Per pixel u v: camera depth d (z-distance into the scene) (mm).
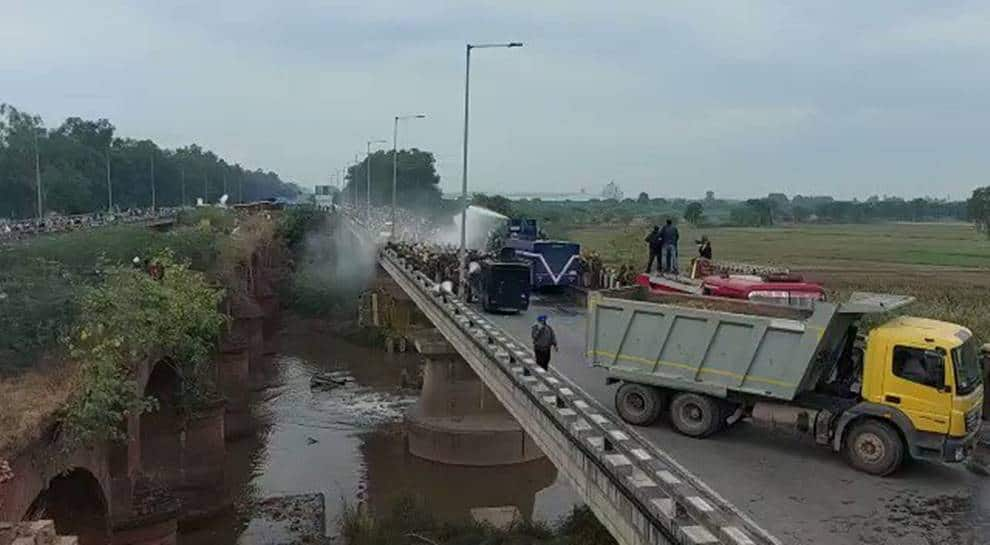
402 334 76938
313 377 66625
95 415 24422
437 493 42500
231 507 39906
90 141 142625
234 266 62969
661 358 20641
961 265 65562
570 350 30703
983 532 15148
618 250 56375
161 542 29891
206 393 40094
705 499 16219
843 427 18297
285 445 50406
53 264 33969
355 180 151750
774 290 24797
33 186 105625
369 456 48438
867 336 18266
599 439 18562
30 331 26062
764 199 185625
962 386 17234
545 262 45219
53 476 23031
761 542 14367
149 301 32438
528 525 35719
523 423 24578
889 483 17516
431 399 49812
